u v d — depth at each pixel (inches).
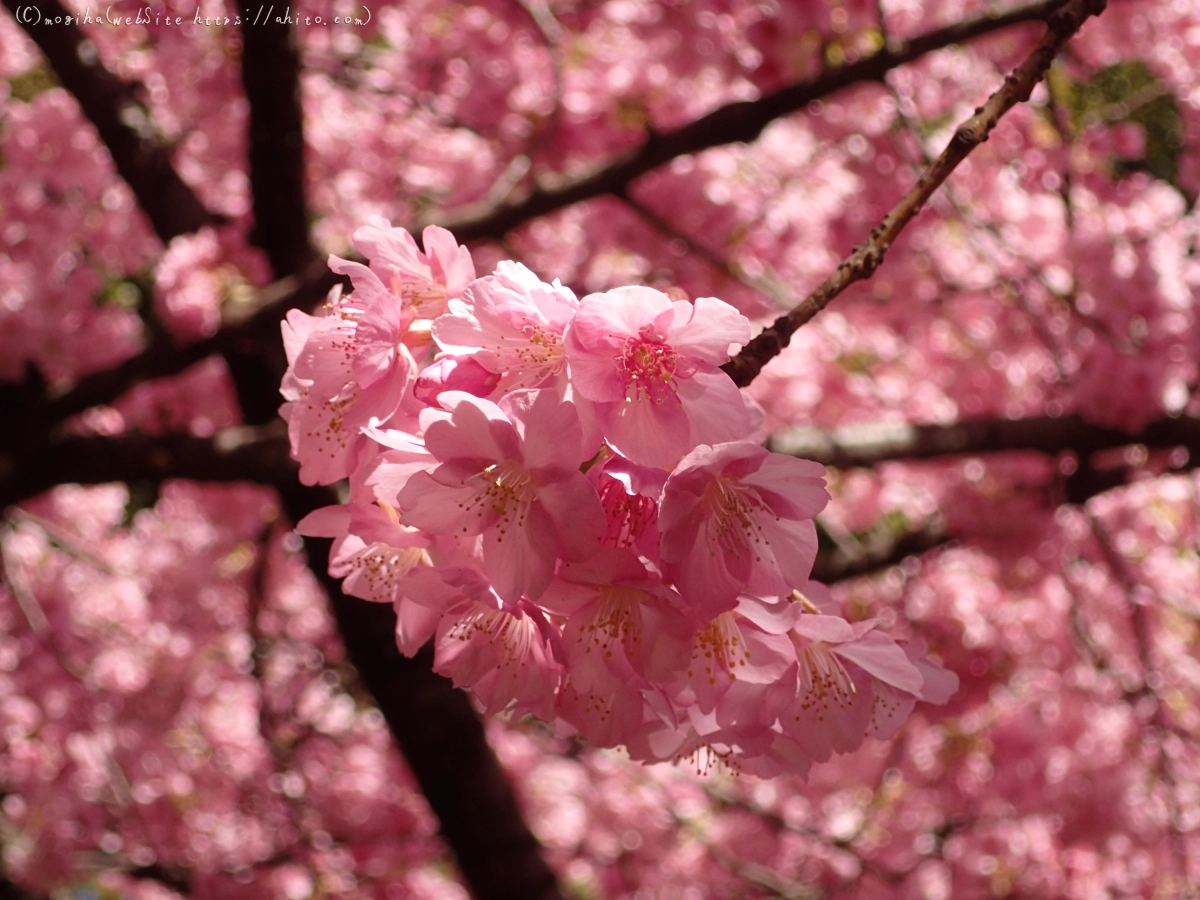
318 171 232.2
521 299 44.6
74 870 207.3
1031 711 202.5
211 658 233.1
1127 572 201.5
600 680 44.5
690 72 172.9
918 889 203.8
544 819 244.8
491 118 192.4
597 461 45.6
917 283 189.0
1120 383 150.9
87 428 187.0
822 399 213.8
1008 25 138.6
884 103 186.4
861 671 51.2
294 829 222.5
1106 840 185.8
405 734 153.4
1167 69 188.1
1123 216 191.3
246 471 136.3
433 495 43.2
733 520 43.6
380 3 200.7
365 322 45.4
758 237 203.2
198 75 195.3
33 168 192.4
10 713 209.9
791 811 230.8
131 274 210.8
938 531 181.6
